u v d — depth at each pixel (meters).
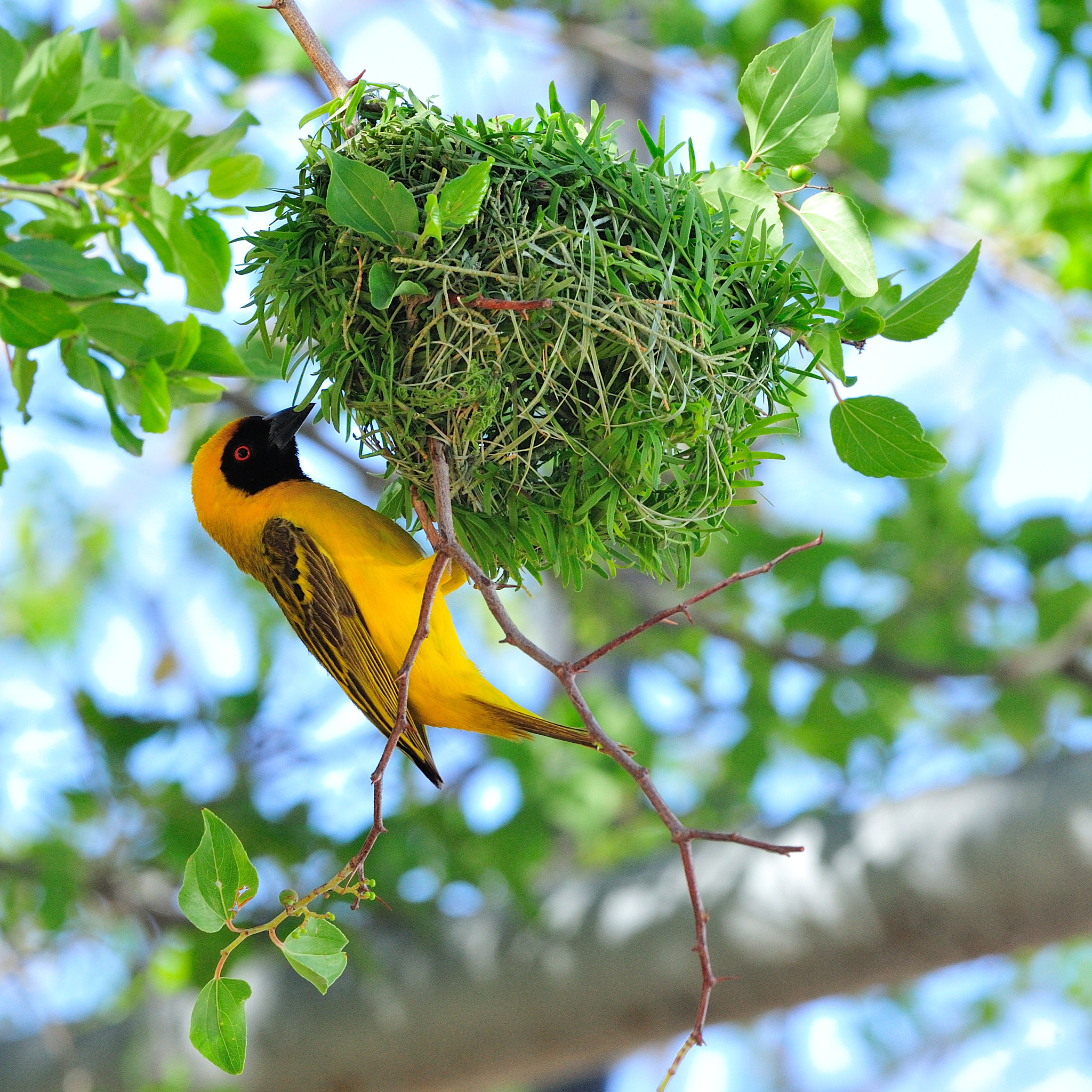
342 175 5.07
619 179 5.53
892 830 9.89
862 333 5.59
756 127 5.68
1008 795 9.67
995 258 12.73
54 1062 11.29
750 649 14.84
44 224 5.76
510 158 5.47
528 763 12.57
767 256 5.66
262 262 5.83
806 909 9.88
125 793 11.71
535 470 5.84
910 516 14.63
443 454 5.56
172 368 5.76
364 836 11.19
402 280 5.29
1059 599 14.38
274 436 8.02
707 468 5.66
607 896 10.63
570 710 15.12
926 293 5.52
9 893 12.14
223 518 8.05
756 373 5.73
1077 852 9.28
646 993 10.16
